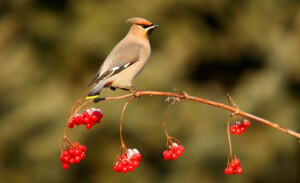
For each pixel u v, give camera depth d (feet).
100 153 52.80
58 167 51.47
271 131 56.08
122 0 58.39
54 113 52.65
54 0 58.80
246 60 62.03
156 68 56.13
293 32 59.00
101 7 58.13
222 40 61.31
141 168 54.29
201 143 55.42
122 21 57.47
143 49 25.26
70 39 56.95
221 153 55.31
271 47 59.31
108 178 52.95
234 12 61.21
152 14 58.49
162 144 54.95
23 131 52.08
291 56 56.95
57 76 56.39
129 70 24.43
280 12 60.70
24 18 58.39
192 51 59.47
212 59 61.36
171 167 55.62
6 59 56.39
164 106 55.26
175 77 56.80
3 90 54.08
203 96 58.49
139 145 54.24
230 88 61.72
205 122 56.44
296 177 56.39
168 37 58.85
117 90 53.21
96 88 23.31
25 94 54.24
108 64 24.36
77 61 56.70
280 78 56.80
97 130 52.49
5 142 51.75
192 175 55.06
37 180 51.13
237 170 19.51
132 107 53.26
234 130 20.12
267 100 56.49
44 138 51.60
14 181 51.06
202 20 60.64
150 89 54.75
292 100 56.70
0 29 57.88
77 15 58.13
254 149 55.67
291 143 55.67
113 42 56.85
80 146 19.76
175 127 55.52
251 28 60.85
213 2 59.98
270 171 56.03
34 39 57.67
